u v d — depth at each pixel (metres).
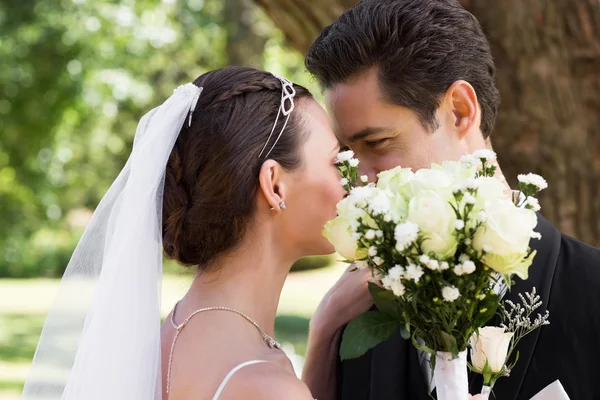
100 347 2.12
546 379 2.32
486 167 2.08
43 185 15.75
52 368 2.35
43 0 13.26
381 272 1.96
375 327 2.00
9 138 14.21
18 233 16.72
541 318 2.17
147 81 16.83
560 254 2.46
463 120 2.58
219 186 2.08
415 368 2.48
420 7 2.54
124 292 2.15
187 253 2.14
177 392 2.04
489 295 1.96
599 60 4.10
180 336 2.10
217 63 17.17
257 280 2.13
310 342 2.87
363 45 2.50
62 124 14.55
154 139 2.17
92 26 13.60
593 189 4.20
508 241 1.82
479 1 4.18
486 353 2.02
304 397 1.89
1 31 13.14
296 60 15.38
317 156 2.17
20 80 13.38
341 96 2.56
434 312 1.92
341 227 1.95
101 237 2.40
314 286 20.05
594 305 2.34
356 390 2.70
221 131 2.10
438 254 1.84
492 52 4.20
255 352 2.03
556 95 4.15
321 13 4.18
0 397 9.44
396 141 2.56
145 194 2.17
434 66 2.52
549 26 4.12
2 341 13.55
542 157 4.19
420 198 1.88
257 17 13.20
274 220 2.14
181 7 15.45
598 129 4.17
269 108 2.14
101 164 19.31
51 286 21.88
